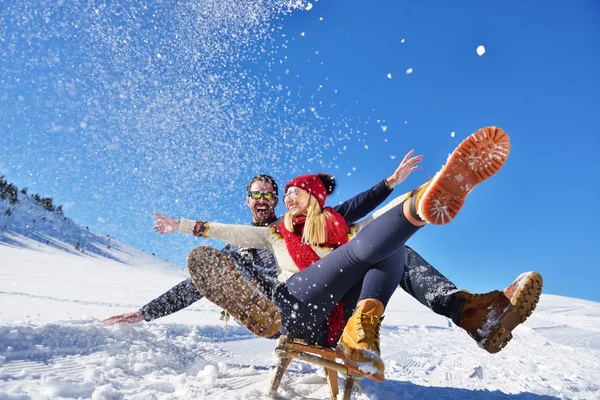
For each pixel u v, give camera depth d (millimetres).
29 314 3736
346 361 2082
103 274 16656
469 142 1781
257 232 2762
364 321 2145
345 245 2225
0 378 2104
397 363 4422
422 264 2822
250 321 2246
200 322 5184
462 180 1825
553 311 21109
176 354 3062
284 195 2721
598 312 22000
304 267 2604
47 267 15281
